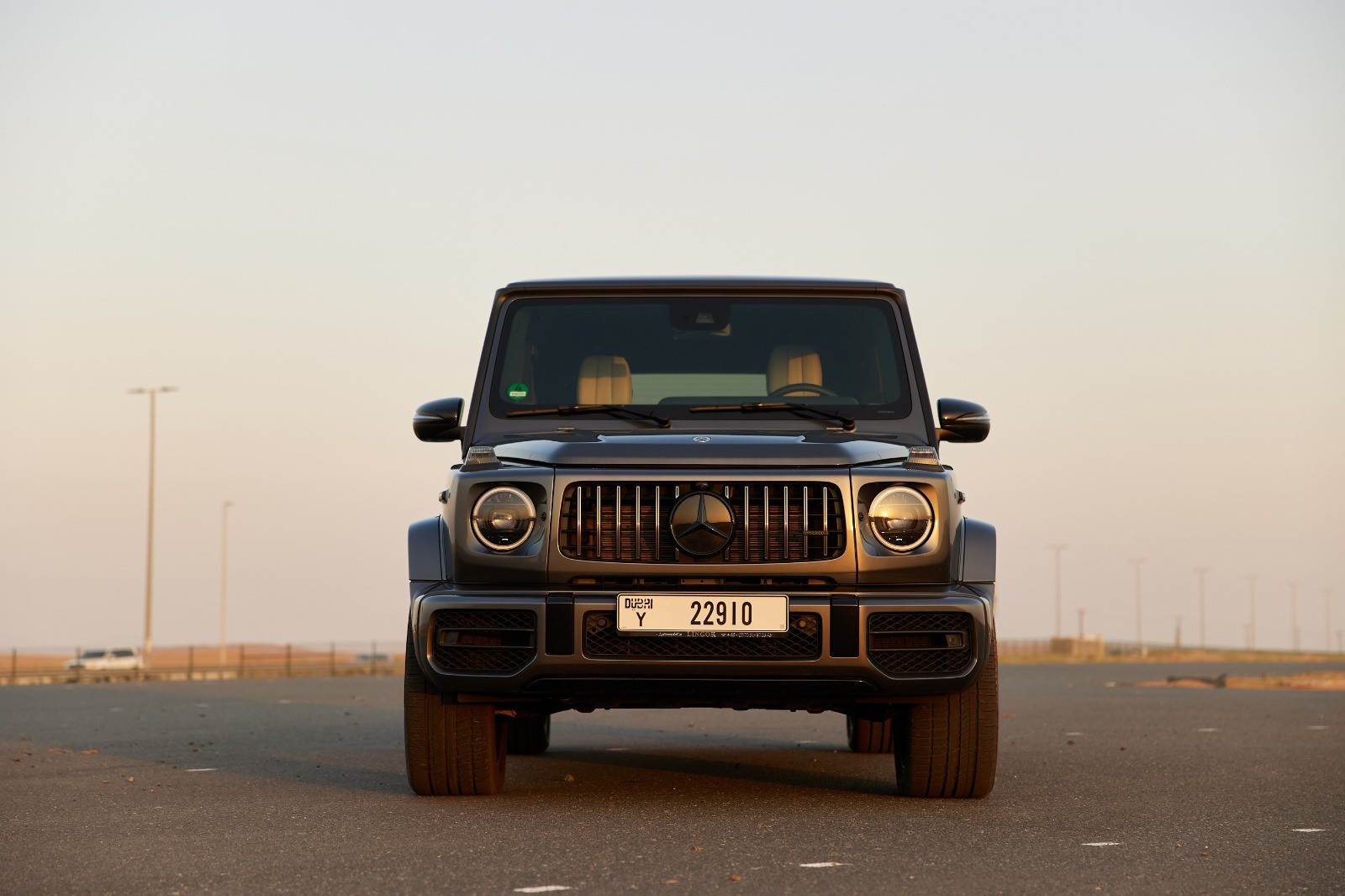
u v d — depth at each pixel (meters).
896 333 9.24
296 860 6.40
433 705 8.36
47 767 10.76
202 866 6.27
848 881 5.89
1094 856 6.56
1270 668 62.62
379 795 8.77
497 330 9.27
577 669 7.66
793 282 9.37
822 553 7.73
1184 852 6.67
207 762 11.19
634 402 9.04
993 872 6.12
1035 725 16.16
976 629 7.80
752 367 9.11
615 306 9.27
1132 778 10.00
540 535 7.78
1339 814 8.09
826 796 8.80
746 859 6.40
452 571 7.93
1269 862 6.42
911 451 8.20
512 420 8.93
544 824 7.48
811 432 8.69
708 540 7.66
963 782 8.45
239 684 31.16
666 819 7.69
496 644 7.80
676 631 7.62
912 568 7.80
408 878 5.93
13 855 6.60
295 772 10.31
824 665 7.64
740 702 8.20
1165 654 122.12
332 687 28.95
